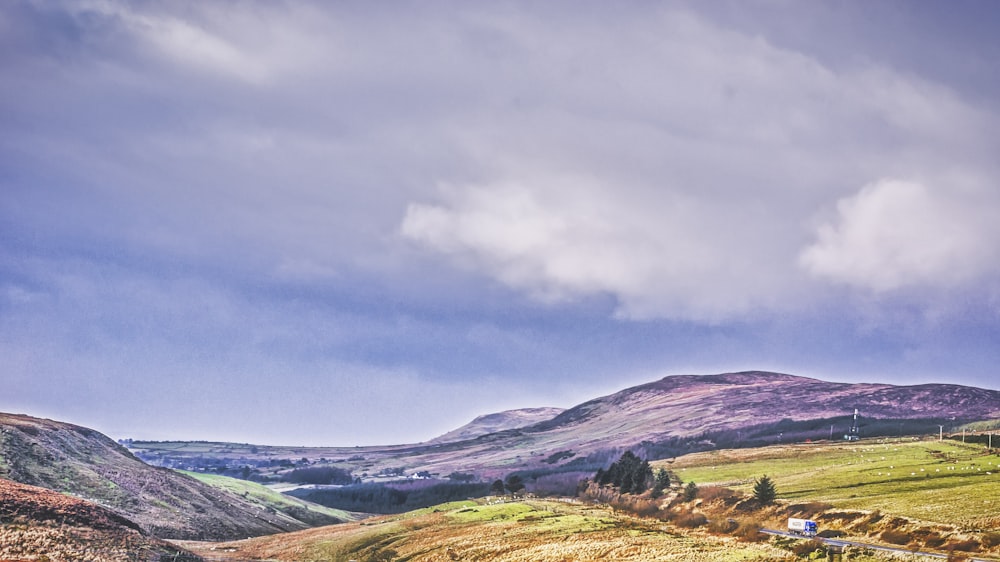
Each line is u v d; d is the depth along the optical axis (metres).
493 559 154.12
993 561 120.75
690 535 162.88
